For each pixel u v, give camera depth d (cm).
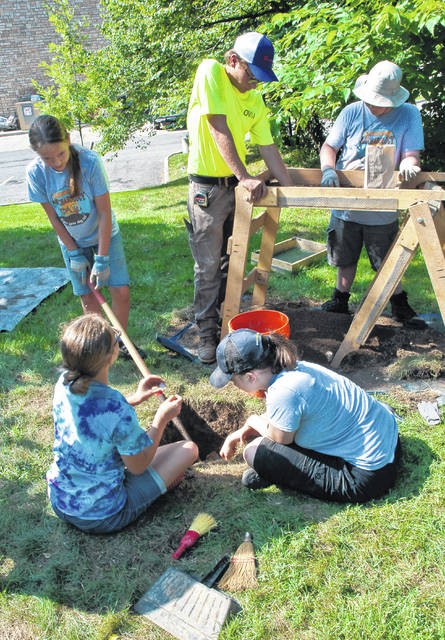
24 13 3378
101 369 236
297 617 213
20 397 373
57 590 231
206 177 360
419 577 227
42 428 341
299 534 249
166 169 1922
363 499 262
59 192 341
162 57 1277
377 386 361
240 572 232
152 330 452
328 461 266
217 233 374
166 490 265
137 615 219
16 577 238
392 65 357
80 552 248
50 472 255
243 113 354
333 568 232
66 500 248
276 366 259
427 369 365
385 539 244
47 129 302
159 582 229
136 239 703
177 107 1224
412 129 376
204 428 359
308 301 486
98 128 1669
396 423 289
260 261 446
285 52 763
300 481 266
